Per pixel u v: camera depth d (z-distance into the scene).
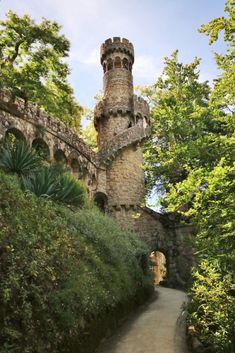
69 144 18.86
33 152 12.20
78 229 10.27
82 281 7.38
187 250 23.30
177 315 12.13
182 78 25.77
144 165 26.48
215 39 10.04
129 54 31.19
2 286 5.30
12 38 22.39
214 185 9.31
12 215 7.11
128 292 11.10
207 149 12.49
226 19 9.87
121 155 25.78
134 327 10.29
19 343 5.00
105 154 24.84
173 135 24.17
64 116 24.86
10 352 4.70
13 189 8.44
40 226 7.62
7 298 5.11
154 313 12.47
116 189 24.61
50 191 10.68
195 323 8.42
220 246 8.83
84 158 21.02
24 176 11.10
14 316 5.20
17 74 21.31
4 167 11.06
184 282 22.09
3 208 7.21
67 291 6.55
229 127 11.95
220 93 11.58
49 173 10.99
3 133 13.62
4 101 14.19
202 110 16.62
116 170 25.20
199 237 10.12
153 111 29.12
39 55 23.06
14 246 6.22
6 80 20.33
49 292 6.22
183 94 23.97
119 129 27.61
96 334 7.68
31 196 9.03
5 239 6.16
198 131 16.31
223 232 8.88
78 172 19.66
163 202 17.20
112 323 9.16
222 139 11.44
